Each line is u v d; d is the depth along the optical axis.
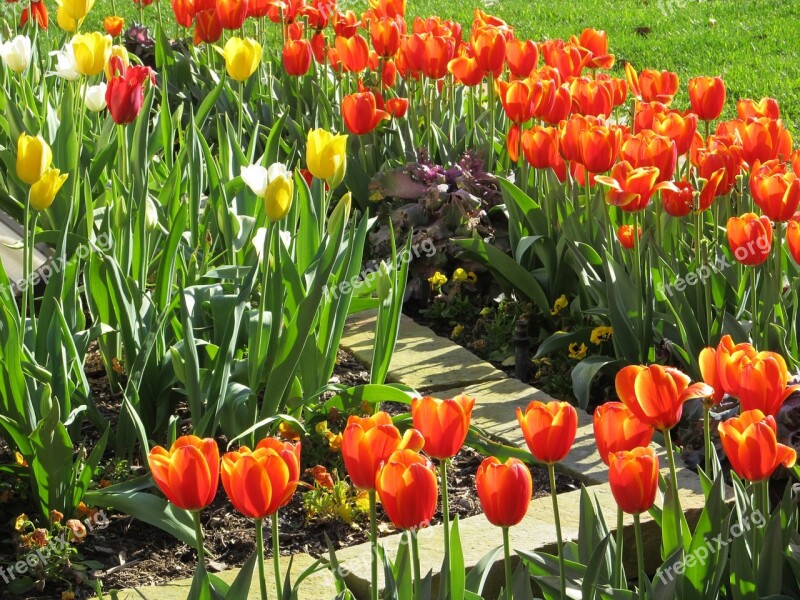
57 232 4.09
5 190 4.68
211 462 1.85
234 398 3.22
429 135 5.68
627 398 1.94
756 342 3.36
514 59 4.98
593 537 2.37
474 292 5.00
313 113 6.42
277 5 6.46
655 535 2.99
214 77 7.05
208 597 2.04
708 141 3.99
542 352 4.10
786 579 2.41
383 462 1.78
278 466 1.79
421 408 1.89
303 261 3.67
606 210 4.09
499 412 3.76
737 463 1.93
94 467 3.08
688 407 3.58
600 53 5.52
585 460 3.40
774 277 3.49
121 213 3.63
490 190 5.08
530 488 1.82
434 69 5.36
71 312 3.38
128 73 3.72
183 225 3.54
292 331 3.17
